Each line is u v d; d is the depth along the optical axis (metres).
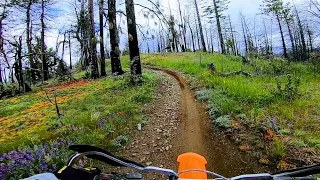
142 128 10.06
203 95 13.97
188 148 8.42
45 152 7.35
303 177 2.17
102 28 27.17
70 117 11.66
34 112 14.39
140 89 15.49
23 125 11.98
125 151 8.39
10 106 17.64
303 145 7.70
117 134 9.29
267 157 7.38
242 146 8.06
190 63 33.06
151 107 12.55
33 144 8.52
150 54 54.41
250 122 9.59
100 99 14.58
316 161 6.91
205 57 41.81
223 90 14.41
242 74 22.31
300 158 7.12
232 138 8.67
